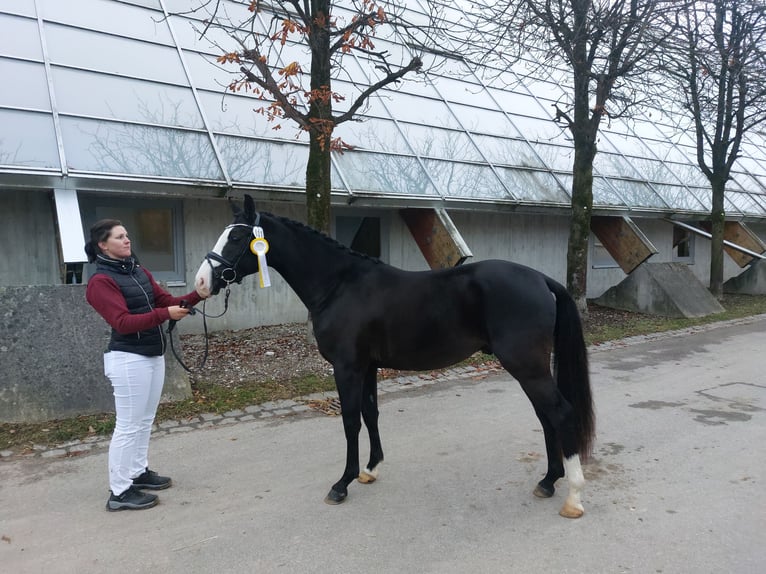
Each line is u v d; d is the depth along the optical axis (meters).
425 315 3.53
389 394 6.14
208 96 8.91
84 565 2.90
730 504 3.50
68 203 6.68
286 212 9.16
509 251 12.34
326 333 3.70
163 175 7.43
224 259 3.62
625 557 2.92
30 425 4.88
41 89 7.37
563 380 3.59
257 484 3.89
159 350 3.64
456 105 12.70
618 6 8.66
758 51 11.05
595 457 4.32
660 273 11.73
